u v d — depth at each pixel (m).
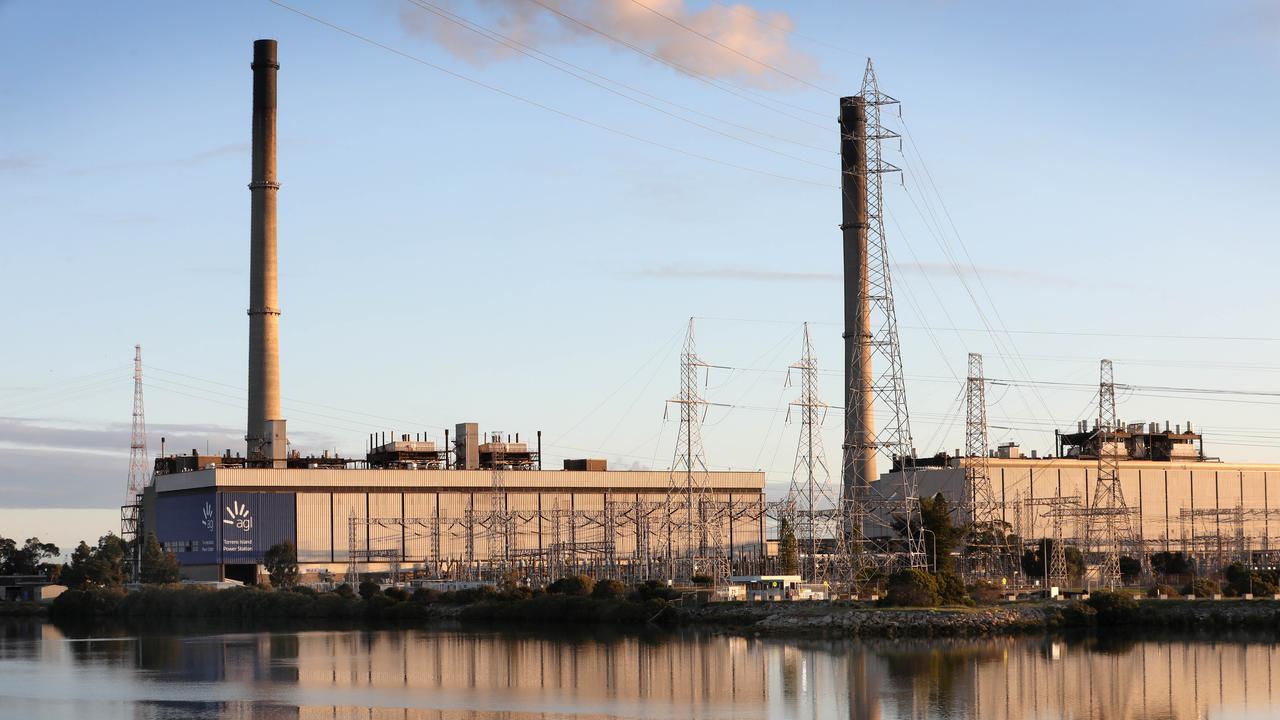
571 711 133.12
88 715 133.50
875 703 136.00
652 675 156.38
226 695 145.25
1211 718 129.38
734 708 134.00
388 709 135.25
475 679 155.50
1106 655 170.50
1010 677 152.00
